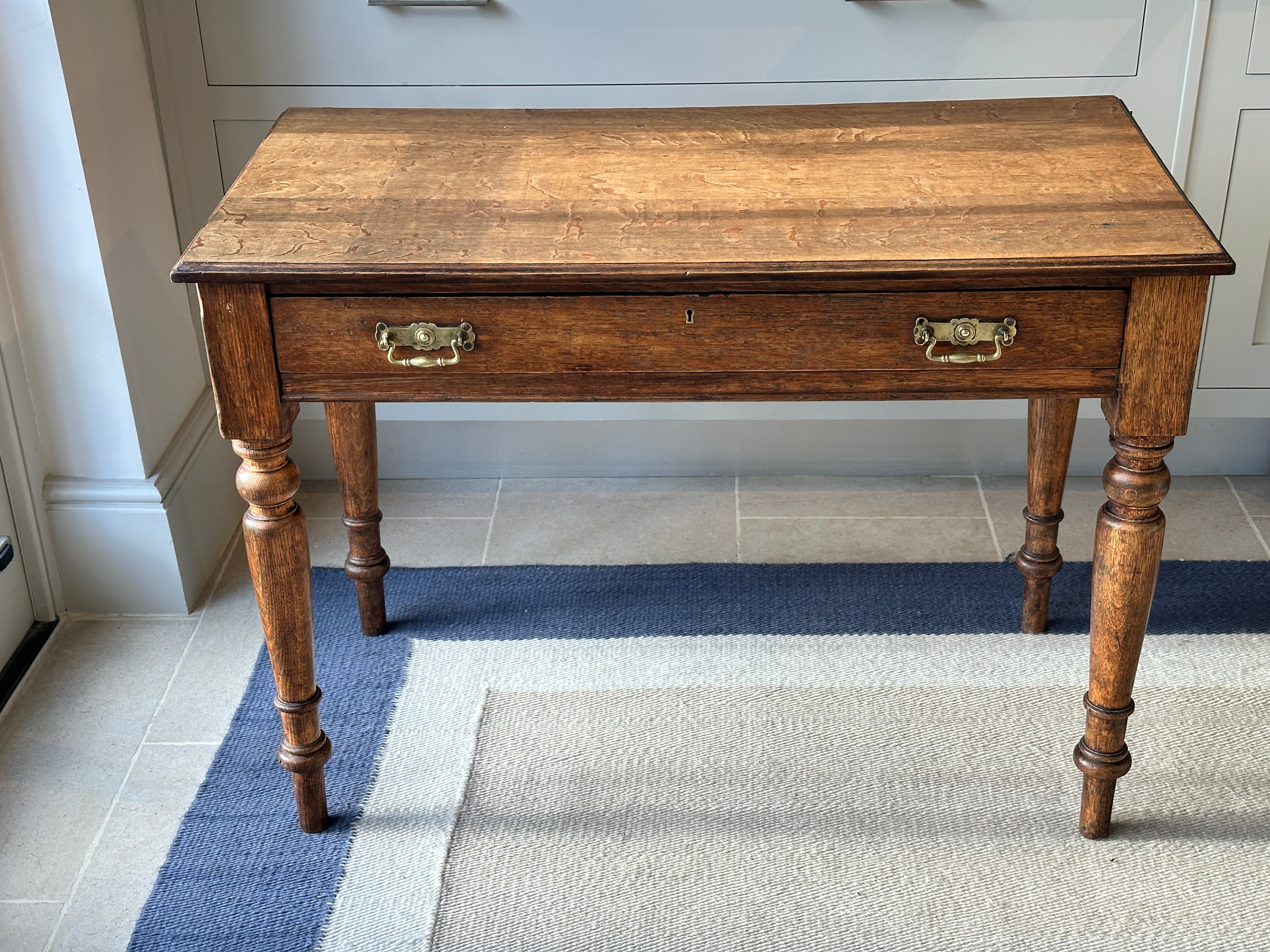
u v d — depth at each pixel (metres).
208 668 2.20
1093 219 1.49
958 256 1.42
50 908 1.74
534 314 1.46
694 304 1.46
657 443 2.71
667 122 1.84
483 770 1.94
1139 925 1.66
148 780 1.96
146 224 2.23
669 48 2.26
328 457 2.74
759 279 1.42
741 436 2.70
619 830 1.83
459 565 2.46
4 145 1.95
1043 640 2.20
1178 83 2.24
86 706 2.11
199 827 1.86
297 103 2.31
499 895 1.72
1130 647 1.61
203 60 2.26
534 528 2.58
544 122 1.85
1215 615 2.25
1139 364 1.45
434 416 2.61
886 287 1.44
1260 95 2.23
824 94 2.29
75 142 1.96
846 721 2.02
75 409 2.17
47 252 2.03
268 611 1.63
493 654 2.20
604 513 2.63
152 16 2.21
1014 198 1.55
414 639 2.25
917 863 1.76
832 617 2.28
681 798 1.88
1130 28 2.20
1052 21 2.21
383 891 1.74
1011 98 2.20
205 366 2.52
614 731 2.01
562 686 2.12
